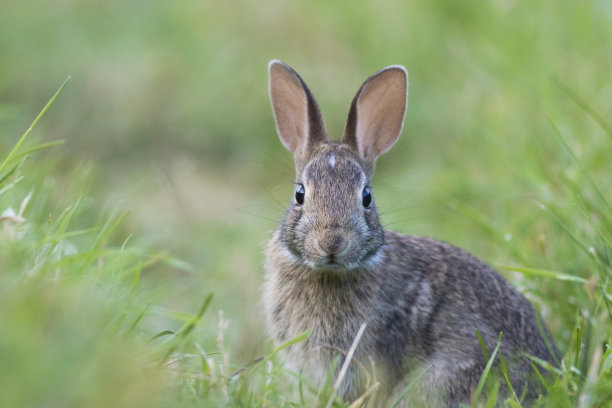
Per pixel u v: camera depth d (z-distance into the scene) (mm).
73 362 6035
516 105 14961
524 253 10758
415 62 18859
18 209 9680
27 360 5836
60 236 7695
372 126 9938
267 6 20812
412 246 9156
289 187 16109
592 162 11875
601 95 13703
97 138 17547
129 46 19375
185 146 17703
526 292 10094
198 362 8148
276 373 7957
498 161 14125
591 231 10250
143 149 17547
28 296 6496
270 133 17875
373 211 8672
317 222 8281
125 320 7637
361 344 8688
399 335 8828
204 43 19469
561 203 11156
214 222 14703
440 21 19156
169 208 15234
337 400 7480
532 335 9148
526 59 15930
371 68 19047
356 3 20625
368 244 8406
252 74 18891
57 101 17953
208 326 10344
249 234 14117
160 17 20234
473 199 13484
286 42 20094
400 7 20125
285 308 9039
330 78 18859
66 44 19281
